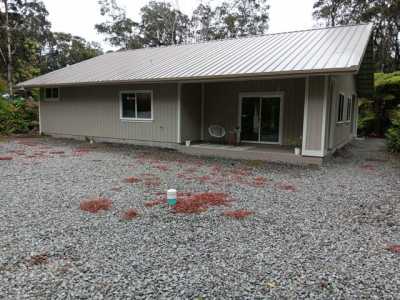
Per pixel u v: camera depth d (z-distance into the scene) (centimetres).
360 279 265
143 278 264
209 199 500
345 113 1262
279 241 342
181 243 336
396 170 777
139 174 698
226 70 917
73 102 1377
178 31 3325
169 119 1111
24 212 430
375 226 391
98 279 262
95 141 1323
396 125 1141
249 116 1146
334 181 646
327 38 1059
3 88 1376
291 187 591
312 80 822
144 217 416
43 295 239
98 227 379
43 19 2545
